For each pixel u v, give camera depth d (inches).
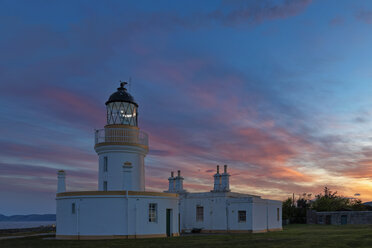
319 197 2970.0
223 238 1042.7
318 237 1048.2
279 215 1691.7
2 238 1147.9
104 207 1016.9
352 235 1106.7
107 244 839.7
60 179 1165.7
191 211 1540.4
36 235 1286.9
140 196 1051.9
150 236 1057.5
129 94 1216.8
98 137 1159.0
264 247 762.8
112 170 1127.0
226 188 1505.9
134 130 1167.6
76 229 1019.9
